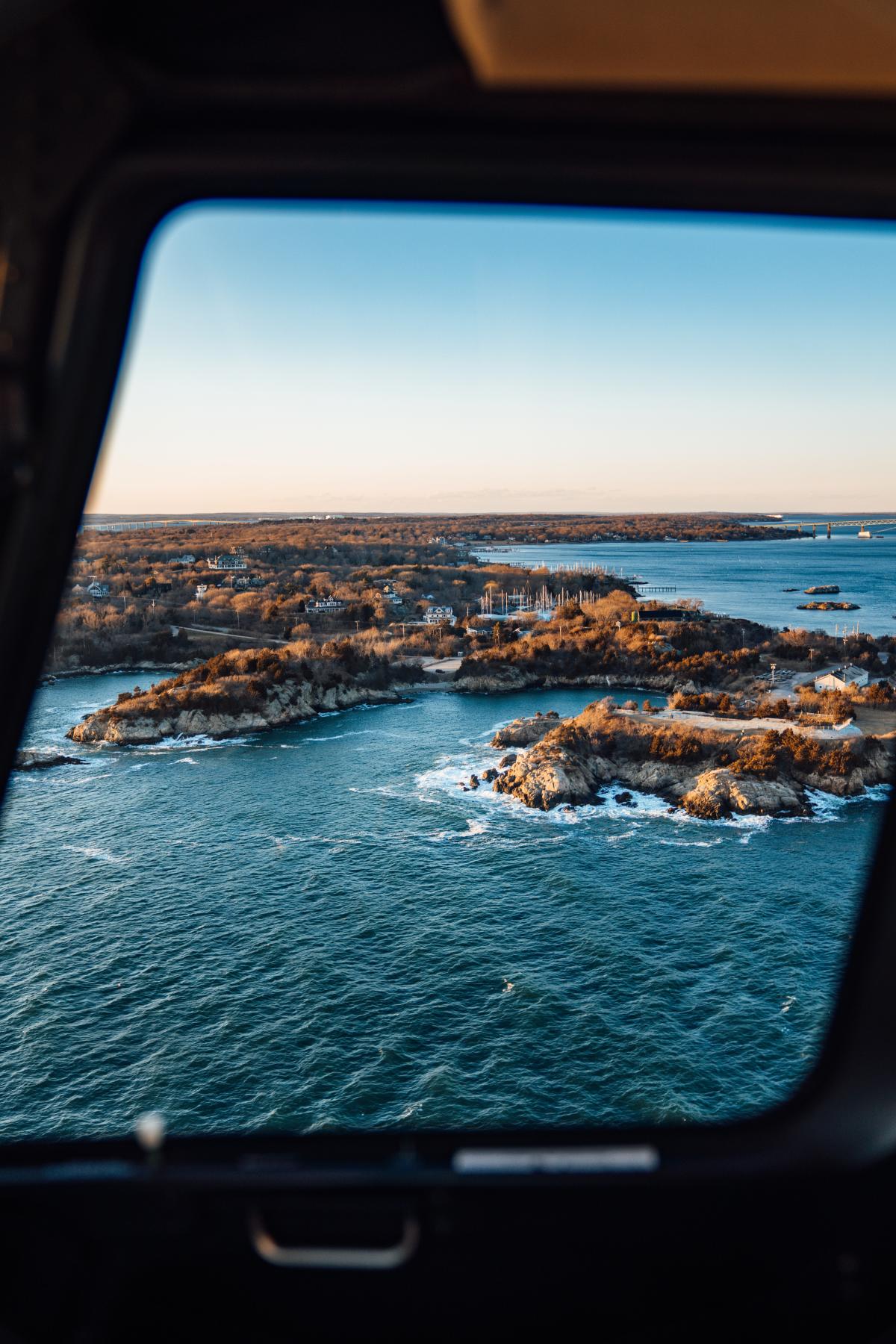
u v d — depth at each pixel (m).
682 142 1.68
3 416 1.57
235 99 1.54
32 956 37.16
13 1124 26.80
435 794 60.31
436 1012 33.03
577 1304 2.60
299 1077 29.31
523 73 1.51
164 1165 2.59
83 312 1.63
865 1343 2.45
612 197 1.79
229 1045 31.00
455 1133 2.71
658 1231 2.61
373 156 1.65
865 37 1.42
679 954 36.09
